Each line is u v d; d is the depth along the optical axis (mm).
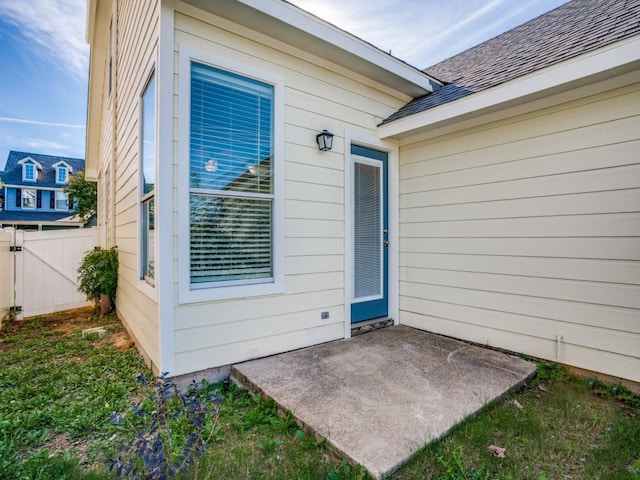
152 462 1413
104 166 7336
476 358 3148
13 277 5438
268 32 3102
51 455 1907
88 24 6605
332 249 3676
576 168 2938
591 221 2857
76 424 2191
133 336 3980
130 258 4203
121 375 2998
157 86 2660
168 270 2627
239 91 3045
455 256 3816
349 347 3443
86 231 6340
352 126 3879
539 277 3156
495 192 3471
